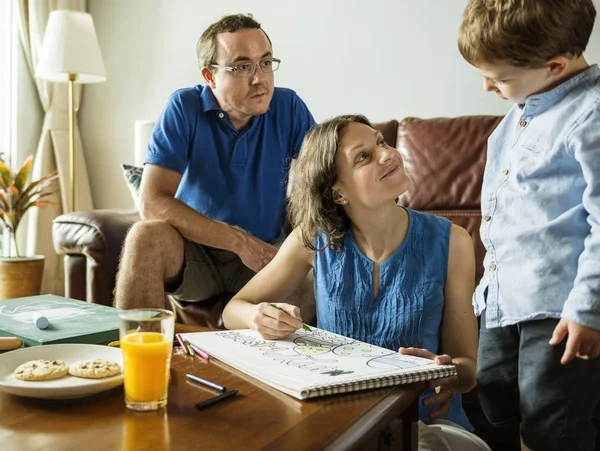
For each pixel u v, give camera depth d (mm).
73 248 2283
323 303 1353
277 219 2209
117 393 902
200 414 825
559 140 1138
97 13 3924
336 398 890
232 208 2141
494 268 1237
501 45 1103
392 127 2602
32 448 717
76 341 1104
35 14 3729
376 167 1218
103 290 2225
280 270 1411
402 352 1076
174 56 3723
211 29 2086
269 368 970
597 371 1132
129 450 713
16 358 977
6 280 3145
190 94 2145
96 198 4043
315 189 1299
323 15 3268
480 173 2354
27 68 3828
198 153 2127
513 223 1202
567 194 1137
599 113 1096
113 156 3969
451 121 2479
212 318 2041
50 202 3359
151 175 2059
